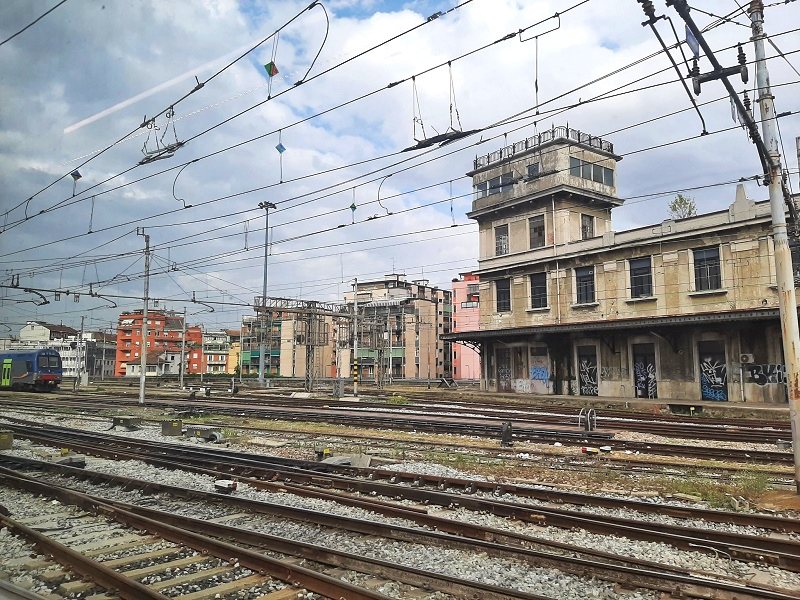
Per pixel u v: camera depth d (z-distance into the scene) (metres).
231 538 7.27
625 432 18.27
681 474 11.48
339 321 56.16
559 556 6.19
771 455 13.12
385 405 28.22
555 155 37.25
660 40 8.63
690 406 25.50
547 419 21.66
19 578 6.18
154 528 7.59
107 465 13.06
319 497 9.54
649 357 30.83
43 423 21.78
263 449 15.44
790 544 6.58
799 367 9.98
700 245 28.83
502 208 39.88
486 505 8.55
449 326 79.38
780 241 10.26
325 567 6.36
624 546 6.92
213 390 44.09
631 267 32.00
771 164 10.26
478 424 19.50
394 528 7.34
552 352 35.78
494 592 5.41
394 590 5.71
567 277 35.25
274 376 79.31
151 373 97.81
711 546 6.68
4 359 45.81
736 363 27.02
